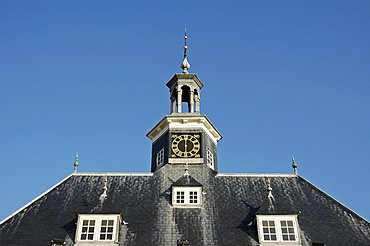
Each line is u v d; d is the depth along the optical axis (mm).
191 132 45188
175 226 35062
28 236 34156
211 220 35688
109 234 33844
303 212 36812
